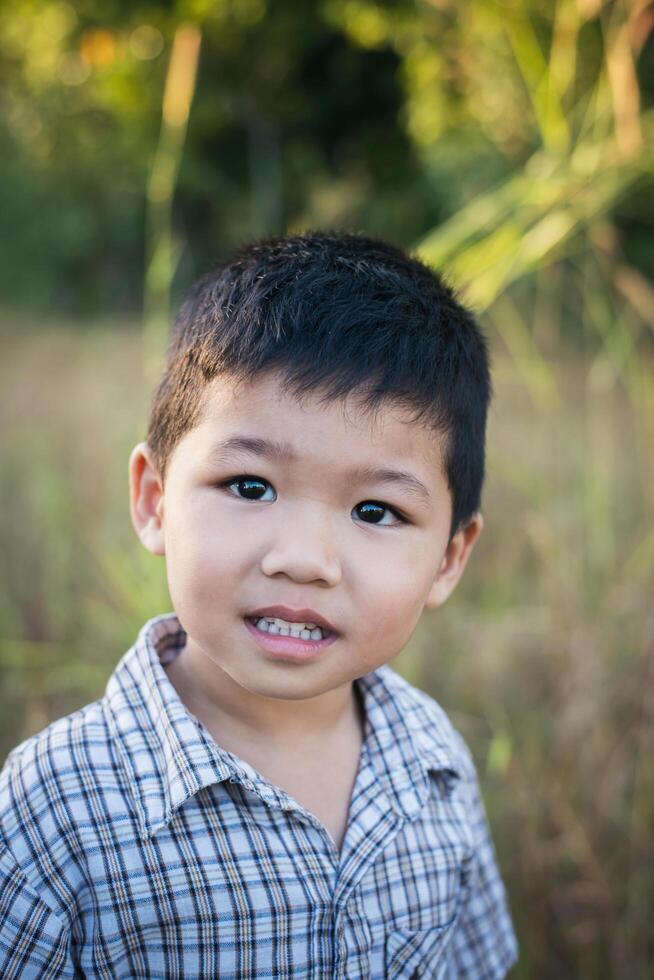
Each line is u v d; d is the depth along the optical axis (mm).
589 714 1524
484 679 1722
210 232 5891
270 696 802
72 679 1704
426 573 855
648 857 1431
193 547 798
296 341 803
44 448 2650
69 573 2061
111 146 6070
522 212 1731
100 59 5676
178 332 938
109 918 796
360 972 853
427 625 1879
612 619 1642
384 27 5207
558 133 1752
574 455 2205
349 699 983
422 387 834
